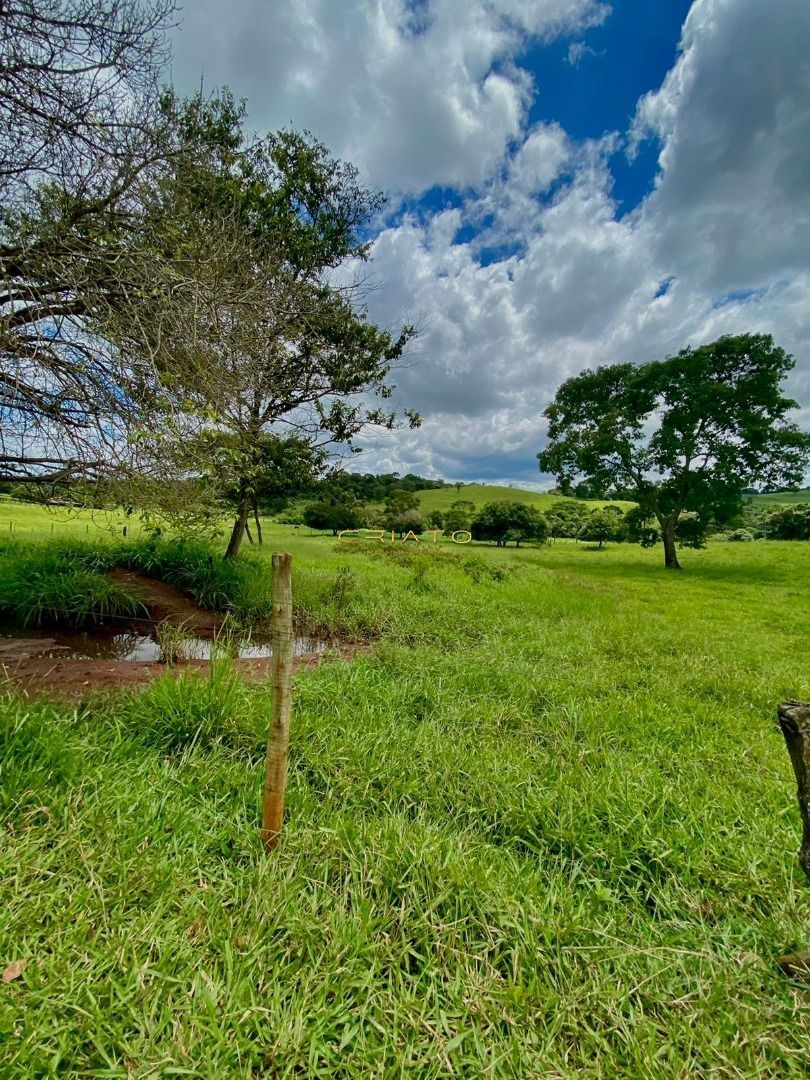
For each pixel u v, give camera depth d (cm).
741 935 212
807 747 177
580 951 194
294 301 679
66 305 407
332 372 930
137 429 405
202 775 289
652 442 2197
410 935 196
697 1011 174
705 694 559
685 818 296
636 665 648
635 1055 158
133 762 290
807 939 203
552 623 887
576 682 542
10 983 155
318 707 413
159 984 162
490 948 195
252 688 421
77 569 796
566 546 4109
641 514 2461
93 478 495
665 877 254
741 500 2211
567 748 386
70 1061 140
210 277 444
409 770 327
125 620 709
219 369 449
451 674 547
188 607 804
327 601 855
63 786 251
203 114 668
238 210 793
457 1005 169
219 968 173
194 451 495
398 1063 148
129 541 1002
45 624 660
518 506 4272
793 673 646
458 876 221
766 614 1150
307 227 920
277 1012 157
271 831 238
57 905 185
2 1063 134
